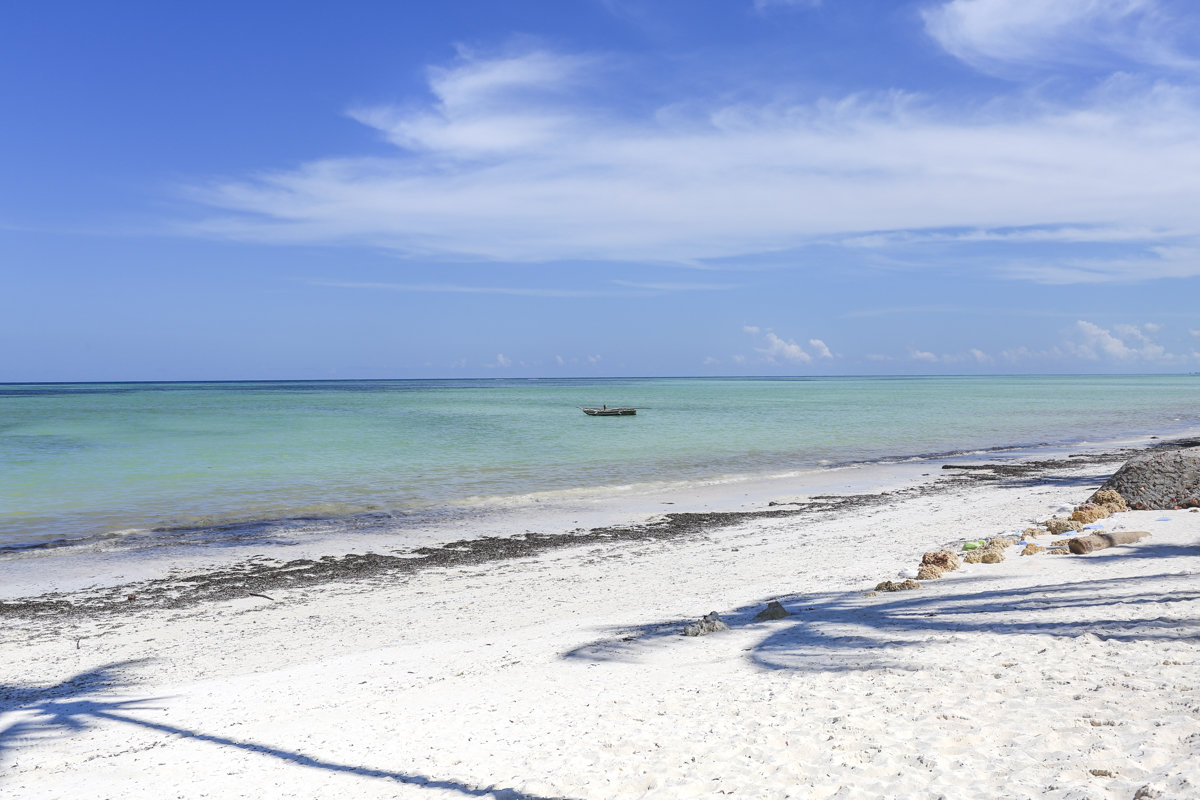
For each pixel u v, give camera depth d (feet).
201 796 23.25
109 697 36.58
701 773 19.88
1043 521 64.85
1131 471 67.97
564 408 375.66
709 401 459.73
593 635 40.60
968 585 42.06
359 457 144.87
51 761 28.07
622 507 92.84
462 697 31.22
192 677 39.91
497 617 49.16
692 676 30.37
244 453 152.05
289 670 39.50
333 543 73.92
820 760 19.66
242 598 56.03
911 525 72.69
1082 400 426.10
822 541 68.13
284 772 24.48
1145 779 16.26
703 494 102.17
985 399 451.53
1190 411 303.68
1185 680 22.36
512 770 21.98
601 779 20.27
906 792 17.11
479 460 140.56
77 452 153.28
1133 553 46.47
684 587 54.08
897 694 24.39
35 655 44.27
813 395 577.02
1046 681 23.89
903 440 182.70
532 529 80.07
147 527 81.15
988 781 17.17
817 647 32.32
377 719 29.37
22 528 80.64
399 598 55.26
